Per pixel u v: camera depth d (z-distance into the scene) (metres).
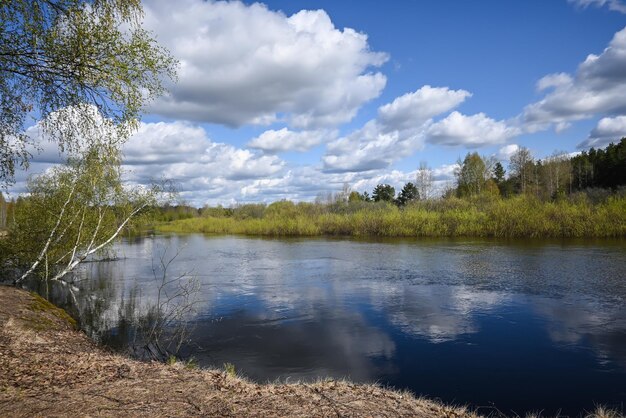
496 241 39.41
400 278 22.42
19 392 6.07
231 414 5.56
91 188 20.36
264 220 63.38
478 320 14.48
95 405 5.68
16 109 9.14
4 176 9.53
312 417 5.61
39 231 21.03
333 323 14.37
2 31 7.96
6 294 14.72
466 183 75.81
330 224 55.41
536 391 9.12
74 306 16.86
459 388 9.30
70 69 8.89
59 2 8.38
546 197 56.97
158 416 5.37
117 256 33.66
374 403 6.40
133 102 9.48
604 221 38.91
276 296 18.66
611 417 7.36
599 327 13.43
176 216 91.56
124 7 9.38
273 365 10.60
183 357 11.07
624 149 62.75
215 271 25.83
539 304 16.41
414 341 12.46
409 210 51.62
